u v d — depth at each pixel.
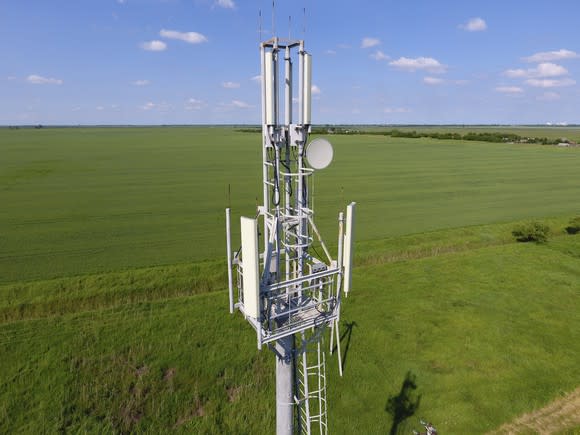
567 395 18.47
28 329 21.50
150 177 71.44
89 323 22.25
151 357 20.14
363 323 23.83
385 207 53.44
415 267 32.34
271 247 10.10
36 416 16.94
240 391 18.89
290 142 10.22
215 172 77.50
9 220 44.06
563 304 26.73
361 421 17.45
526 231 39.75
